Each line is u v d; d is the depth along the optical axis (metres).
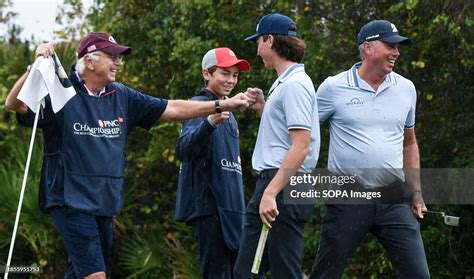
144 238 37.44
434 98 33.62
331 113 19.83
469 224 33.34
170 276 36.50
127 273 38.34
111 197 18.61
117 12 40.28
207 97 21.25
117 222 37.81
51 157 18.58
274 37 18.50
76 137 18.34
